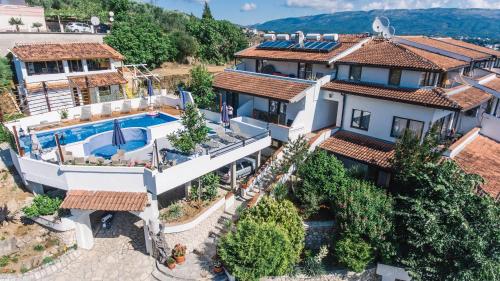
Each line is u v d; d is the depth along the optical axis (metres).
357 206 18.25
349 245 17.58
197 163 20.02
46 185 20.72
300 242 18.56
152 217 19.05
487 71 32.97
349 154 23.67
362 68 26.20
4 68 35.03
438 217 16.64
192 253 19.81
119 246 20.61
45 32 41.94
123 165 19.27
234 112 32.09
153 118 32.84
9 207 21.31
